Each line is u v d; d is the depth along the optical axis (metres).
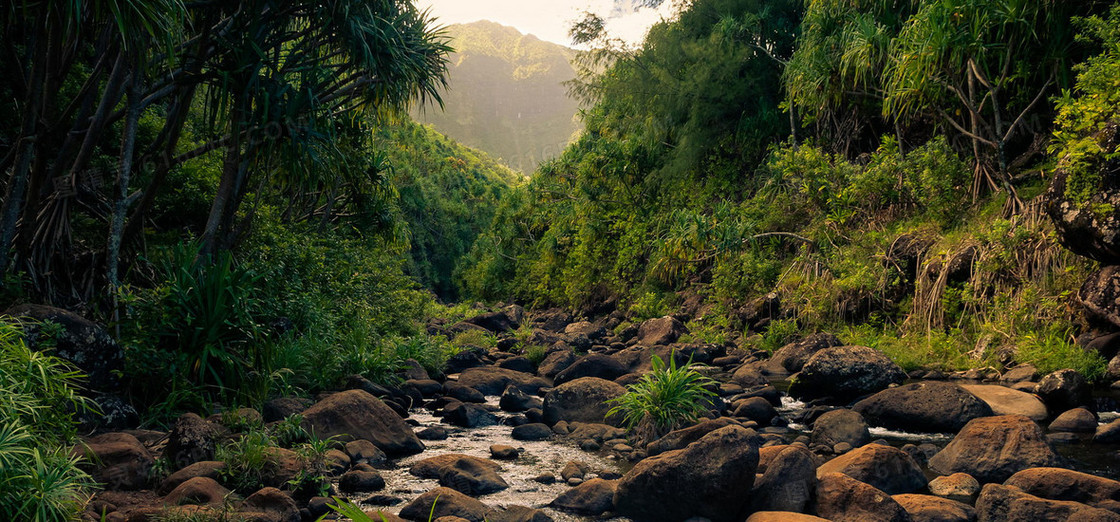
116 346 5.73
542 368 11.19
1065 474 4.17
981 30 10.70
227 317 6.50
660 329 15.63
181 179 10.59
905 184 12.73
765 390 8.08
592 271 25.09
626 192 23.95
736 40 18.84
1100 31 9.00
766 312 14.78
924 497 4.12
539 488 4.85
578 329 19.73
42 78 6.30
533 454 5.85
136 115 6.98
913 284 11.92
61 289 7.12
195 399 6.16
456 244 54.84
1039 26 10.87
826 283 13.34
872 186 12.80
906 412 6.59
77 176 7.11
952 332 10.38
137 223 7.89
